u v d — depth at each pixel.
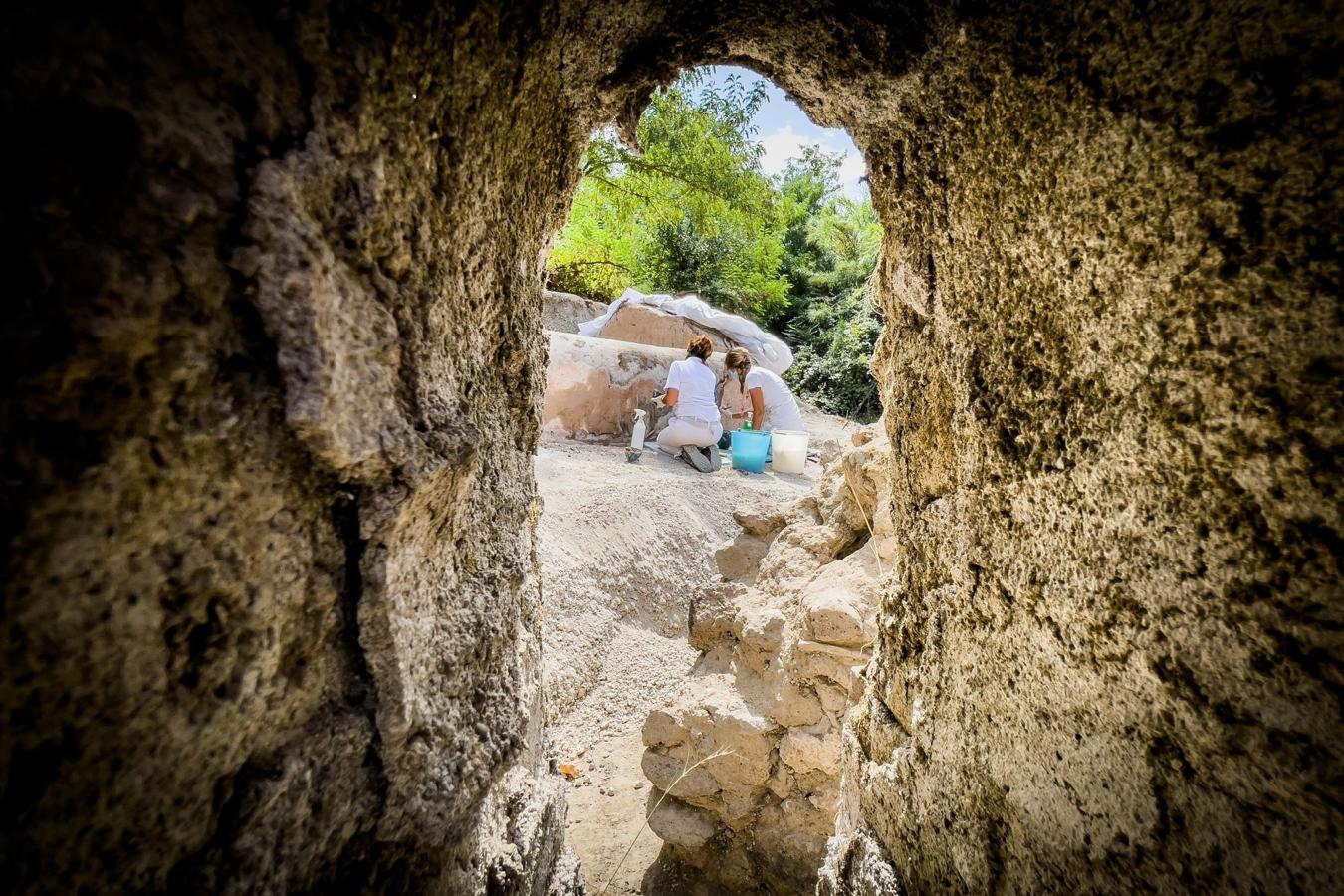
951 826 1.07
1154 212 0.65
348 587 0.64
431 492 0.69
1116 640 0.74
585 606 3.07
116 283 0.38
